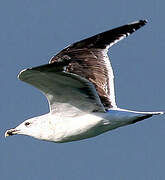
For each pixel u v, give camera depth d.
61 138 15.14
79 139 15.08
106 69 15.76
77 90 14.10
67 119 14.91
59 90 14.15
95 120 14.70
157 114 14.36
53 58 15.71
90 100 14.40
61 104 14.67
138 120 14.58
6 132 15.66
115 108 14.99
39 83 13.58
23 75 12.93
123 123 14.66
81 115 14.80
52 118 15.07
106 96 15.44
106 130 14.87
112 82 15.66
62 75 13.23
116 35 15.94
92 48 15.90
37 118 15.41
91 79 15.60
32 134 15.42
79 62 15.71
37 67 12.62
